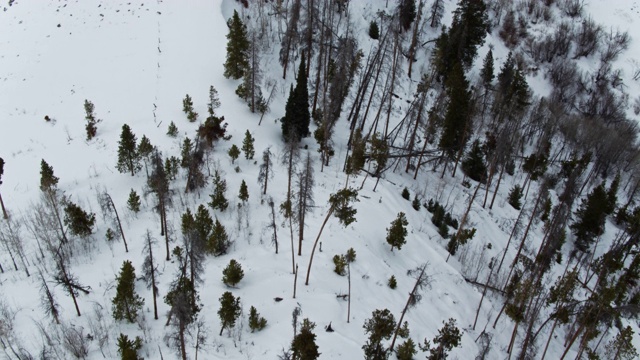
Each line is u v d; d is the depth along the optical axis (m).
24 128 42.50
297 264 30.42
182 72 48.72
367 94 54.62
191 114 42.97
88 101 43.56
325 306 26.94
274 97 49.47
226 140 42.19
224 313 23.59
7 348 23.17
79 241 31.61
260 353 23.14
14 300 26.89
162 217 31.72
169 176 36.62
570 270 43.88
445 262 36.50
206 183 37.28
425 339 25.56
